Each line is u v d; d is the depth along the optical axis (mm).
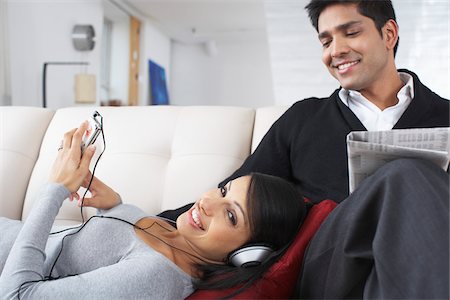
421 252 530
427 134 684
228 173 1254
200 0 4227
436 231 530
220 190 867
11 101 2588
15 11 2711
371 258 604
